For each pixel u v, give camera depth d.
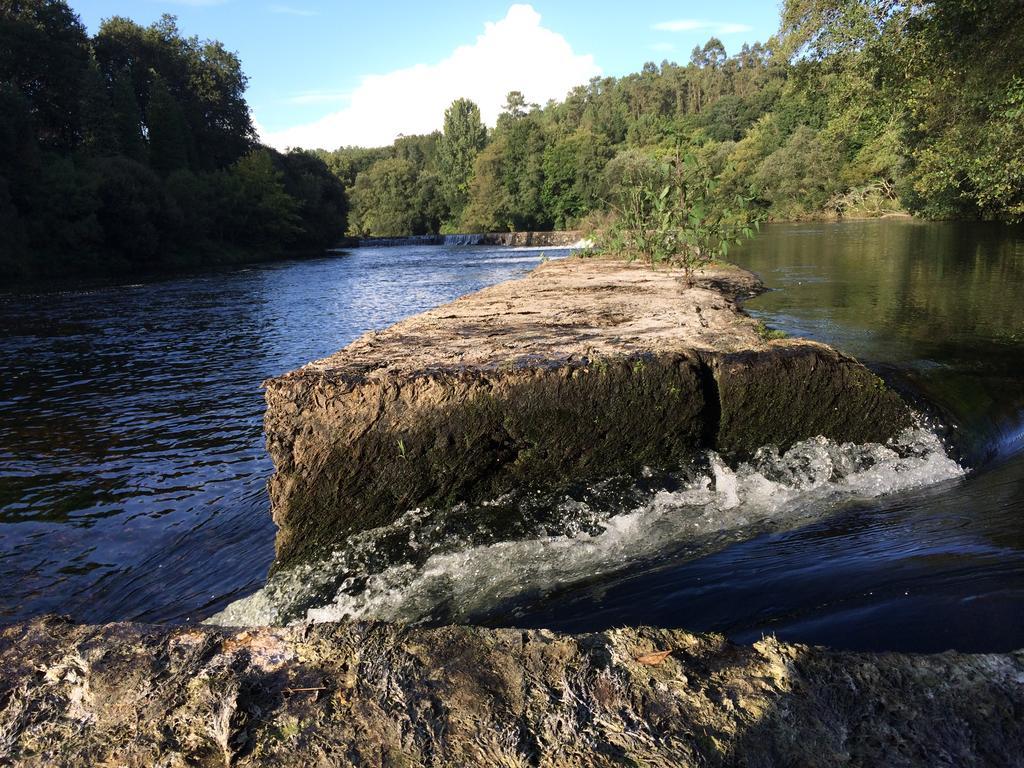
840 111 17.30
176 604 3.30
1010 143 12.34
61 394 7.61
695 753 1.60
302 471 3.46
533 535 3.47
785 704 1.76
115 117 39.31
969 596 2.36
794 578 2.73
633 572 3.05
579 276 10.03
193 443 5.73
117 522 4.22
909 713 1.74
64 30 38.91
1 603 3.32
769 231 27.06
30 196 28.61
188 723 1.76
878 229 24.25
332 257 39.69
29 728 1.79
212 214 38.97
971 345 5.71
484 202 67.69
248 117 56.03
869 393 4.04
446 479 3.62
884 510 3.47
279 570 3.42
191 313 14.75
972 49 11.28
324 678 1.90
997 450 4.19
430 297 16.53
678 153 9.34
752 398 3.97
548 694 1.81
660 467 3.91
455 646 2.01
